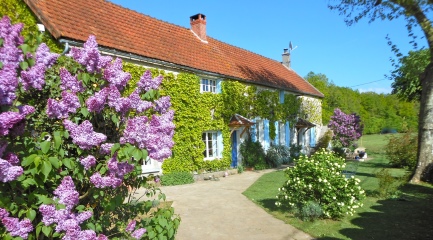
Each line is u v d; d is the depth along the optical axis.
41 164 2.44
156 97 3.39
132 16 14.70
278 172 16.42
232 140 17.84
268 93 20.00
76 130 2.70
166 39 15.26
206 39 19.03
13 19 9.08
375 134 55.56
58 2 11.01
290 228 6.86
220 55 18.55
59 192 2.57
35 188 2.77
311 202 7.38
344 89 55.38
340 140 24.80
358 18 11.95
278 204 8.30
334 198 7.13
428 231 6.35
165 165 13.15
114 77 3.08
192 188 11.94
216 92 16.36
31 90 2.94
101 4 13.42
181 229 6.82
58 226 2.47
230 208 8.70
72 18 10.80
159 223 3.35
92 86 3.13
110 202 3.09
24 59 2.66
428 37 10.52
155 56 12.68
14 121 2.29
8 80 2.30
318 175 7.38
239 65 19.34
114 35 11.96
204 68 15.31
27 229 2.37
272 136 20.66
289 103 22.88
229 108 16.52
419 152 12.20
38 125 2.96
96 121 3.14
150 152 2.94
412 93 22.48
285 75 25.86
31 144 2.68
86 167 2.79
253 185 12.37
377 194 9.88
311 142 27.62
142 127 2.84
